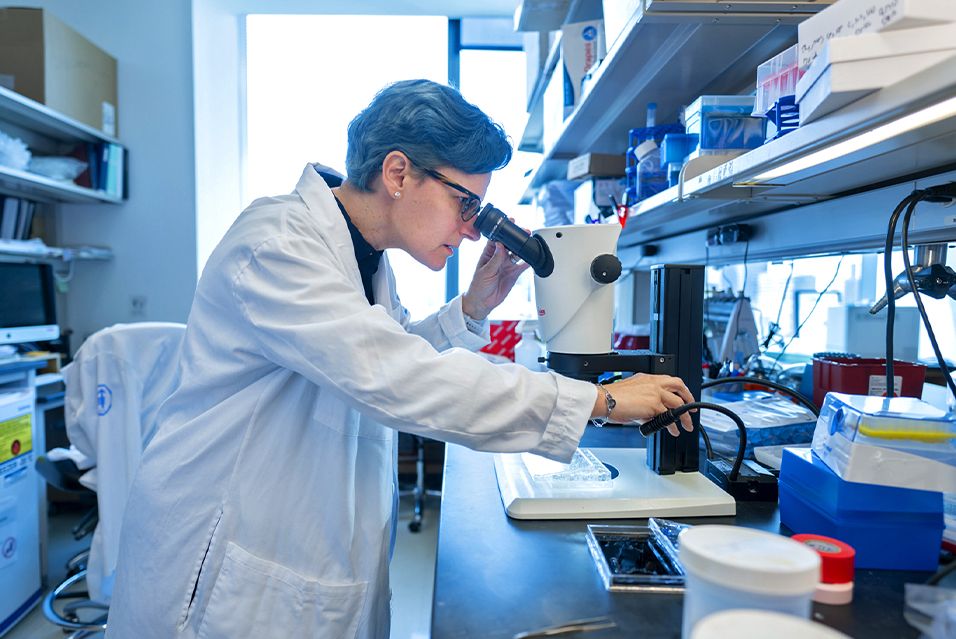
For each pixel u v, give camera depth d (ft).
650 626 1.94
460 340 4.25
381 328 2.43
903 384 4.03
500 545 2.57
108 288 10.84
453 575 2.29
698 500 2.92
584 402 2.55
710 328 7.00
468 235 3.27
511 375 2.54
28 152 8.81
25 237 9.67
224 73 11.81
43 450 8.18
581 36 6.39
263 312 2.55
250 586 2.89
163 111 10.70
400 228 3.16
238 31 12.16
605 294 3.14
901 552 2.30
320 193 3.08
